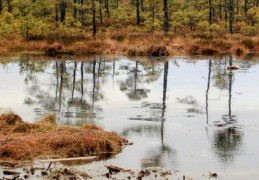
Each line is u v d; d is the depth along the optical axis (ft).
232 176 34.45
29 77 80.38
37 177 33.12
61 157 37.52
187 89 69.67
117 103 60.23
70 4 189.16
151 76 82.33
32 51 123.44
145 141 43.06
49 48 122.01
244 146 41.73
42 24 141.49
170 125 49.01
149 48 119.85
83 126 44.88
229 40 137.39
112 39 136.87
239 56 116.88
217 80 77.46
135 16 208.23
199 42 132.26
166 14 149.89
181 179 33.55
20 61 102.73
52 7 190.80
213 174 34.53
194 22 192.54
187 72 86.94
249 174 34.86
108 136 41.93
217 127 48.24
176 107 57.77
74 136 39.81
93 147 39.14
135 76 82.38
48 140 39.06
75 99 62.54
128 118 51.98
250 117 52.54
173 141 43.11
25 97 63.36
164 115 53.62
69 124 48.57
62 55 118.11
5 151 37.01
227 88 70.18
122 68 92.94
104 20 199.82
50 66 94.84
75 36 136.98
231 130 47.11
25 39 132.36
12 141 38.60
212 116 53.06
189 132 46.29
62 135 40.16
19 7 206.80
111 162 37.04
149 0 223.71
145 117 52.54
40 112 54.44
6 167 35.04
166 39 136.05
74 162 36.68
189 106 58.39
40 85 72.84
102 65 97.45
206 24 182.39
